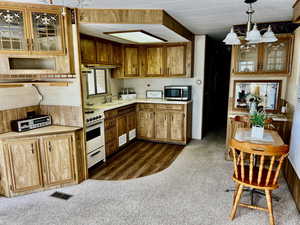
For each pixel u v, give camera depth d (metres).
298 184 2.46
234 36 2.46
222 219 2.27
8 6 2.45
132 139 4.90
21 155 2.70
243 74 3.78
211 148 4.53
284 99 3.78
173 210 2.43
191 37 4.53
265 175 2.36
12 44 2.53
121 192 2.82
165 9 2.82
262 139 2.53
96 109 3.71
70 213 2.39
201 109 5.10
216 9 2.82
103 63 4.07
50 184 2.89
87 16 2.81
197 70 4.97
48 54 2.67
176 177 3.22
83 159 3.13
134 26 3.03
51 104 3.15
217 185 2.97
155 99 5.17
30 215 2.37
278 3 2.59
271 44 3.57
